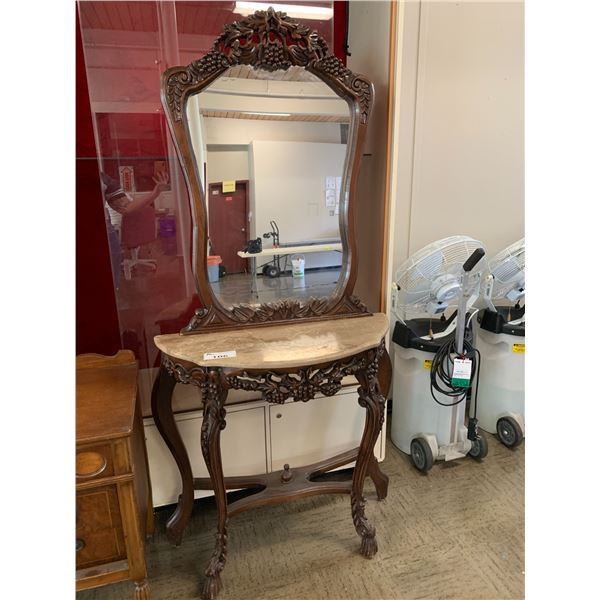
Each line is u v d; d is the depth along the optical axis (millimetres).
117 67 1476
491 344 2172
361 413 1846
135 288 1647
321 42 1351
